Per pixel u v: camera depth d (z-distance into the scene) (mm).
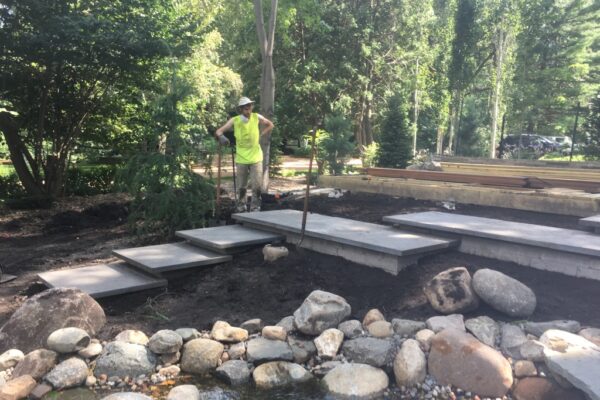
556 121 27781
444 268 5133
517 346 3893
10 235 9055
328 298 4586
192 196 7941
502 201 7633
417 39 27906
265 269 5777
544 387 3521
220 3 22734
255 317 4883
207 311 5062
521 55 23734
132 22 11289
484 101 31000
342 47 26406
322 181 10836
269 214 7402
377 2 27453
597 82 27266
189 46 12414
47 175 12648
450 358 3820
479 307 4492
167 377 4066
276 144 17891
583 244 4637
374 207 8391
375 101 28578
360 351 4125
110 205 11102
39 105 12078
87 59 11117
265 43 11742
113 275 5852
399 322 4348
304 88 25297
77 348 4203
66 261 7141
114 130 13992
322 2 25594
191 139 8289
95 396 3787
